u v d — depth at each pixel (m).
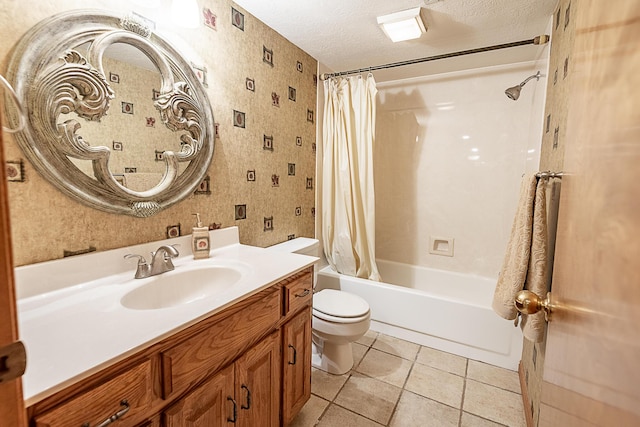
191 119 1.29
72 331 0.71
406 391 1.63
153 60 1.15
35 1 0.84
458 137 2.54
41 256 0.90
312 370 1.80
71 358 0.60
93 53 0.95
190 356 0.80
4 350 0.32
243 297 0.96
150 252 1.17
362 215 2.41
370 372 1.79
